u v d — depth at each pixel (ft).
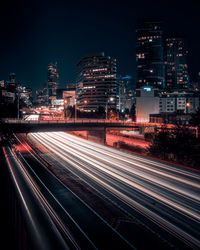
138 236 45.88
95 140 211.82
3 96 530.27
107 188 78.43
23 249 21.53
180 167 104.06
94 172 101.19
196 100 453.58
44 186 80.48
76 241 43.39
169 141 122.72
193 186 77.25
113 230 48.34
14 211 32.30
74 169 107.76
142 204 63.41
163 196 69.15
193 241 44.47
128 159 125.08
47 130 165.17
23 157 133.59
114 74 635.66
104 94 630.74
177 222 52.49
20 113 508.12
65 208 60.49
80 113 480.64
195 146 113.19
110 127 204.03
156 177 89.04
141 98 379.96
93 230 48.14
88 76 654.12
